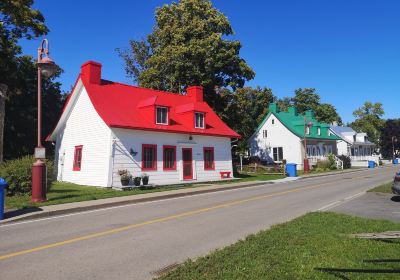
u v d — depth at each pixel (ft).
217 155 98.12
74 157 85.87
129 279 20.63
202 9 125.29
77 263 23.54
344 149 221.87
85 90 84.02
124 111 82.58
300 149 162.40
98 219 39.93
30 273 21.61
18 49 120.88
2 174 55.26
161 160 83.61
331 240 27.12
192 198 60.08
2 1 92.17
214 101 124.36
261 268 20.90
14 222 38.65
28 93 143.74
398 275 19.95
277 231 30.25
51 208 45.29
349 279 19.40
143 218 40.16
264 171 137.28
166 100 99.55
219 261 22.43
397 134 264.11
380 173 125.39
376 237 27.17
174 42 122.52
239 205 49.85
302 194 62.59
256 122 213.05
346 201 52.13
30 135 140.05
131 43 170.30
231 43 123.34
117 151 75.51
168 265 23.11
